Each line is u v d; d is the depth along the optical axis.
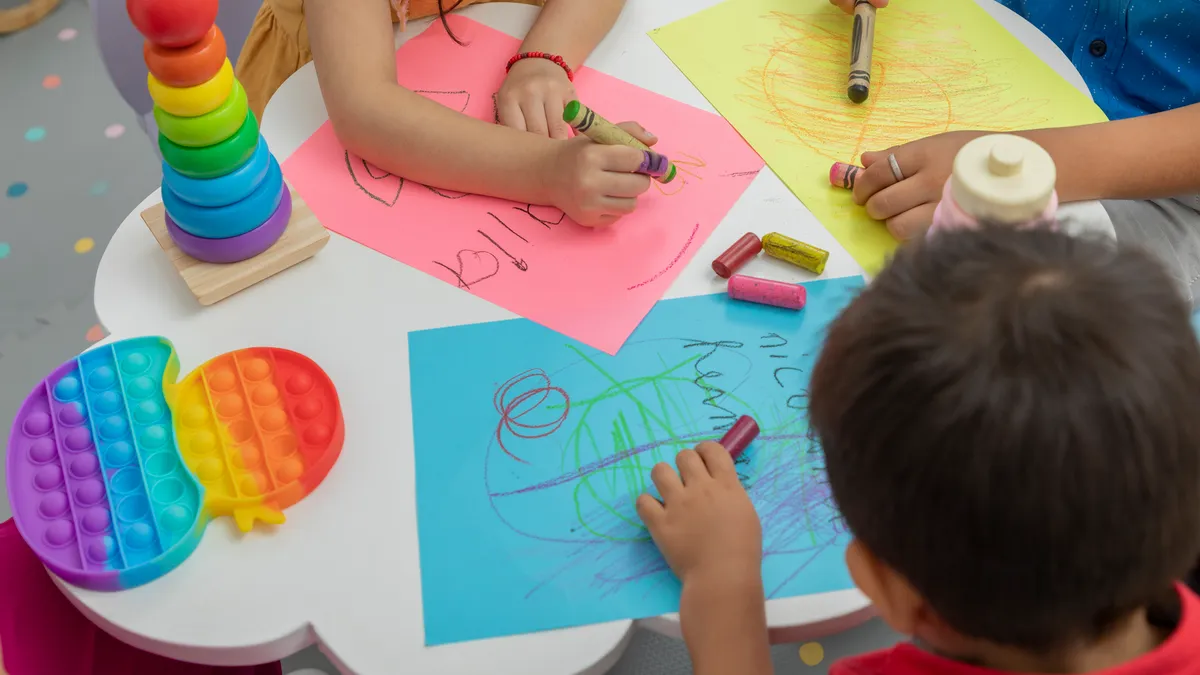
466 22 1.02
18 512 0.66
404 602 0.63
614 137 0.81
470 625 0.62
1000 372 0.42
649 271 0.80
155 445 0.69
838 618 0.62
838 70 0.95
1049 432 0.41
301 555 0.65
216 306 0.78
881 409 0.45
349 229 0.84
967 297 0.44
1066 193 0.85
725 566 0.62
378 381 0.73
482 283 0.79
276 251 0.80
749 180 0.86
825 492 0.67
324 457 0.68
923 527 0.45
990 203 0.67
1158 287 0.45
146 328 0.77
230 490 0.67
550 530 0.66
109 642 0.81
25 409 0.71
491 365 0.74
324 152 0.90
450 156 0.86
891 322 0.45
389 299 0.79
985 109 0.92
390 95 0.89
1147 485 0.42
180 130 0.71
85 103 1.87
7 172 1.76
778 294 0.76
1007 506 0.42
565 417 0.71
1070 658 0.50
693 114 0.91
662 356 0.75
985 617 0.48
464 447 0.70
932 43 0.98
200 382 0.73
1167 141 0.86
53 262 1.65
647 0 1.02
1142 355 0.42
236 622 0.62
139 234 0.84
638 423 0.71
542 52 0.94
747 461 0.69
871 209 0.82
